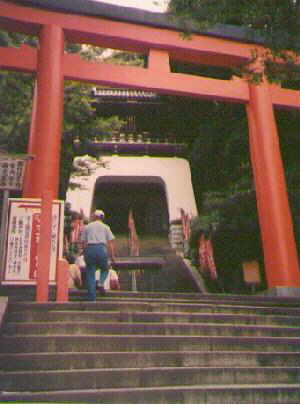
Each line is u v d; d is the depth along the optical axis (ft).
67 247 52.75
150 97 80.28
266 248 38.17
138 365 14.76
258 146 40.55
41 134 33.94
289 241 37.32
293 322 20.24
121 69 39.37
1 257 22.67
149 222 89.45
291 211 43.52
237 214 47.06
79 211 73.41
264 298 26.03
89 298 21.83
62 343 15.33
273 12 22.22
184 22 26.86
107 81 38.58
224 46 43.47
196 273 58.90
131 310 19.65
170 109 77.97
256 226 47.09
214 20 24.06
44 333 16.24
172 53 42.73
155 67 40.83
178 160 83.76
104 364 14.56
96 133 57.26
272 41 23.86
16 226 23.40
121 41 41.04
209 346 16.39
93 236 22.77
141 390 12.42
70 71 37.63
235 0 22.95
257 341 16.99
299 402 13.03
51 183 32.94
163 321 18.42
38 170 32.89
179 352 15.23
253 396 12.88
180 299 23.95
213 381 14.10
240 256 53.31
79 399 12.04
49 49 37.11
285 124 50.19
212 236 52.29
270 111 41.52
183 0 24.23
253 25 23.88
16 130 46.93
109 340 15.66
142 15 41.19
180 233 73.41
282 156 50.37
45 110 34.73
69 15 39.29
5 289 23.13
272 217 37.96
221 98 41.98
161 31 41.93
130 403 12.23
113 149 82.94
